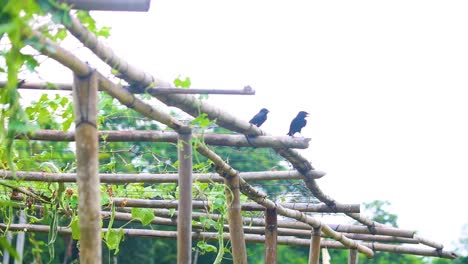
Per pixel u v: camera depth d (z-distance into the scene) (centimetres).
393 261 2909
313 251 1052
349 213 1055
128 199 953
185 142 691
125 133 724
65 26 499
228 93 622
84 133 530
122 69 579
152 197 998
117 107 820
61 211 936
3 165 785
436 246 1227
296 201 1045
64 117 692
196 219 1127
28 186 911
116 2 514
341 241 1145
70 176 825
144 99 650
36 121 693
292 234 1148
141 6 513
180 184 690
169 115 667
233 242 830
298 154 845
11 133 513
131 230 1090
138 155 1034
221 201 952
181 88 618
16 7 429
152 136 720
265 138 769
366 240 1202
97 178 531
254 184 1005
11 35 437
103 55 555
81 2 510
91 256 518
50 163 834
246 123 750
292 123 922
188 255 685
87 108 533
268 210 943
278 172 906
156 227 2230
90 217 523
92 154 530
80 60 523
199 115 675
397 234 1127
